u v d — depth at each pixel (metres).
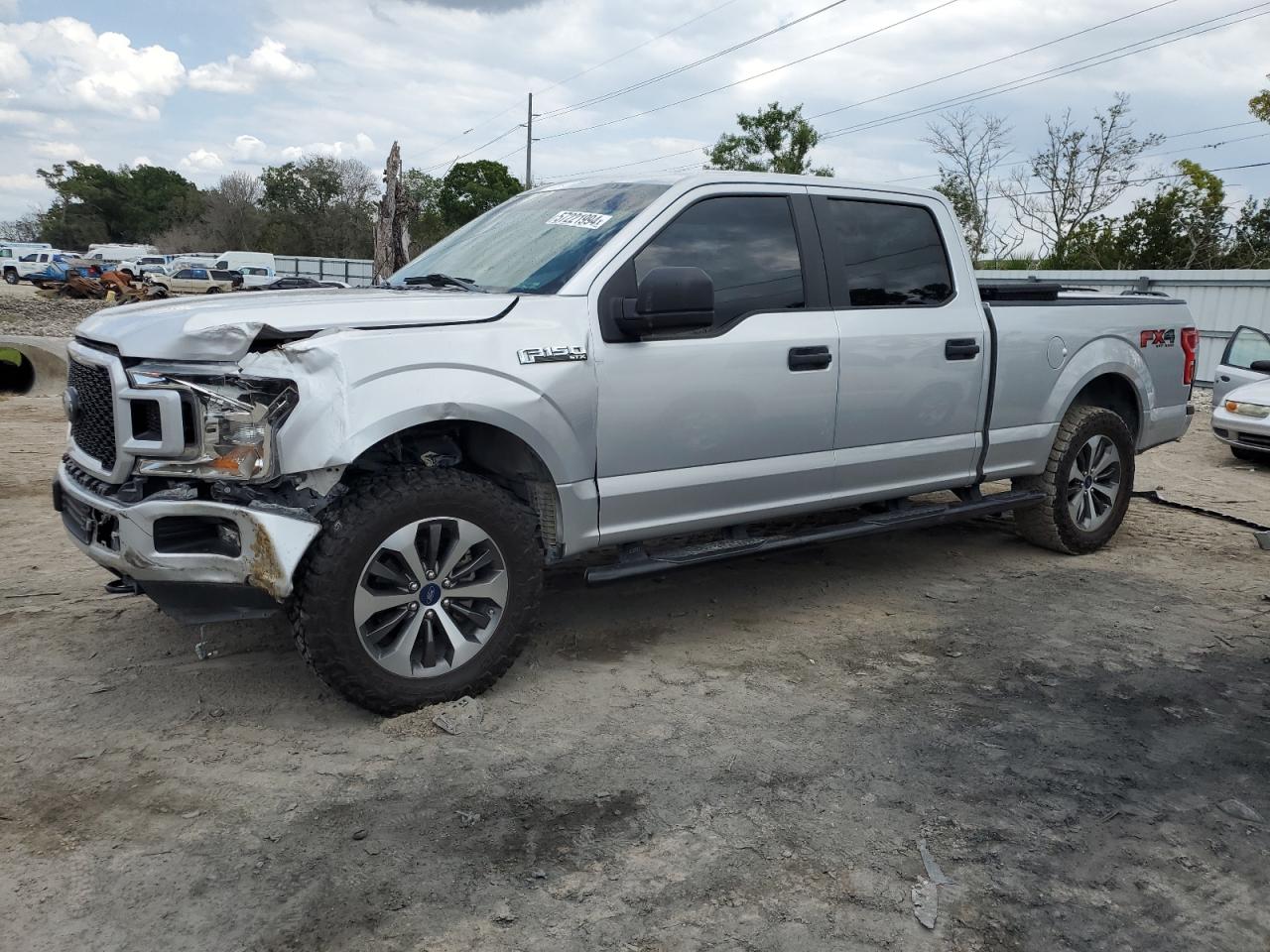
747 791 3.12
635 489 3.97
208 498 3.24
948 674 4.12
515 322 3.62
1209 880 2.74
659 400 3.96
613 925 2.46
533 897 2.56
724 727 3.57
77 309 33.06
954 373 4.96
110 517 3.33
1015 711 3.79
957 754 3.42
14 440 8.79
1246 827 3.02
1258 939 2.51
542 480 3.80
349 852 2.73
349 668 3.33
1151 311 6.08
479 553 3.61
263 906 2.49
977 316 5.09
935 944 2.43
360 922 2.45
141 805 2.95
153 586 3.29
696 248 4.17
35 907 2.46
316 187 81.56
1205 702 3.91
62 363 12.21
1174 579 5.55
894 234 4.88
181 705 3.62
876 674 4.11
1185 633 4.69
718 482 4.19
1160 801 3.15
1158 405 6.14
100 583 4.98
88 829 2.82
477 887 2.60
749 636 4.53
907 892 2.63
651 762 3.29
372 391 3.25
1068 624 4.78
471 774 3.17
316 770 3.17
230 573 3.22
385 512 3.31
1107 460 5.91
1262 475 9.30
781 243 4.44
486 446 3.96
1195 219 34.75
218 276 47.44
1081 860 2.81
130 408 3.21
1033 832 2.95
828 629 4.64
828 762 3.33
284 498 3.26
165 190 116.06
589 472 3.84
